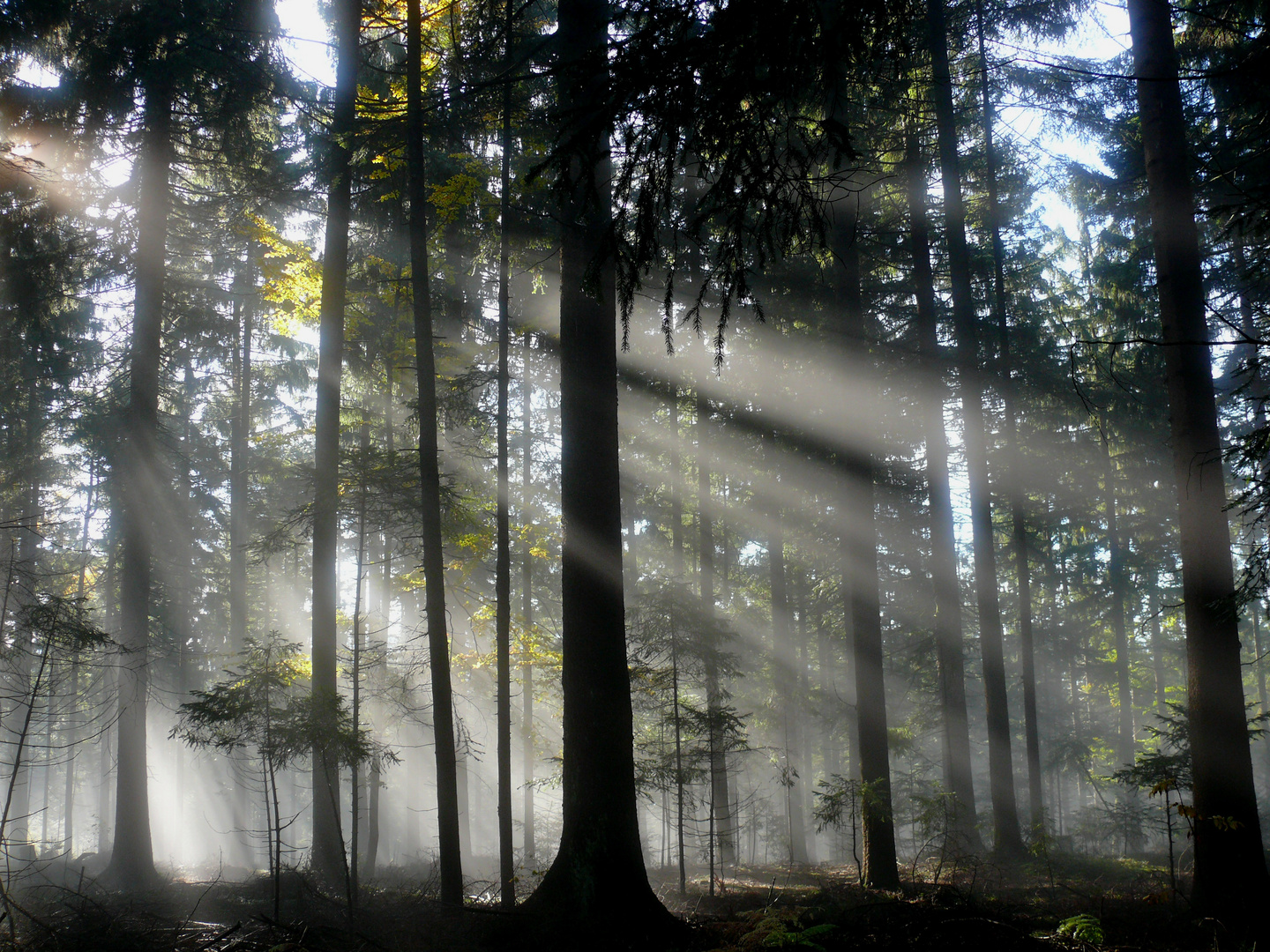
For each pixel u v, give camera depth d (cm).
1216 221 1401
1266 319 902
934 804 1245
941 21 1419
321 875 1196
